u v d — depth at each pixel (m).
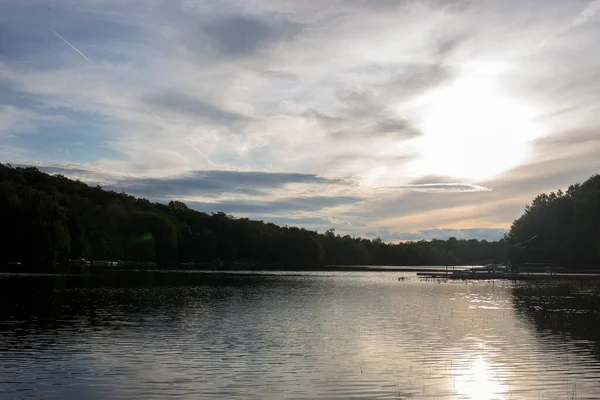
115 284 71.88
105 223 148.75
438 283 86.44
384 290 68.44
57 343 26.92
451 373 21.44
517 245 123.44
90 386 19.38
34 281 72.56
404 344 27.39
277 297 56.00
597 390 19.17
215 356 24.30
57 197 138.38
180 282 81.75
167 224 166.50
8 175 149.12
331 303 49.19
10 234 115.94
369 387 19.55
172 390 18.98
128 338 28.56
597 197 118.94
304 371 21.70
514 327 33.06
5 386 19.28
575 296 56.94
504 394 18.77
